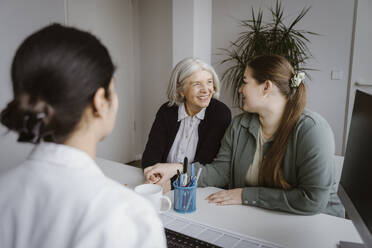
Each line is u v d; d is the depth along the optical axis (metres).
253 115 1.48
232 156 1.52
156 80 4.18
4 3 1.43
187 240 0.96
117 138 4.14
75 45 0.46
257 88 1.33
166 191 1.43
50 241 0.43
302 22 3.36
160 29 4.02
